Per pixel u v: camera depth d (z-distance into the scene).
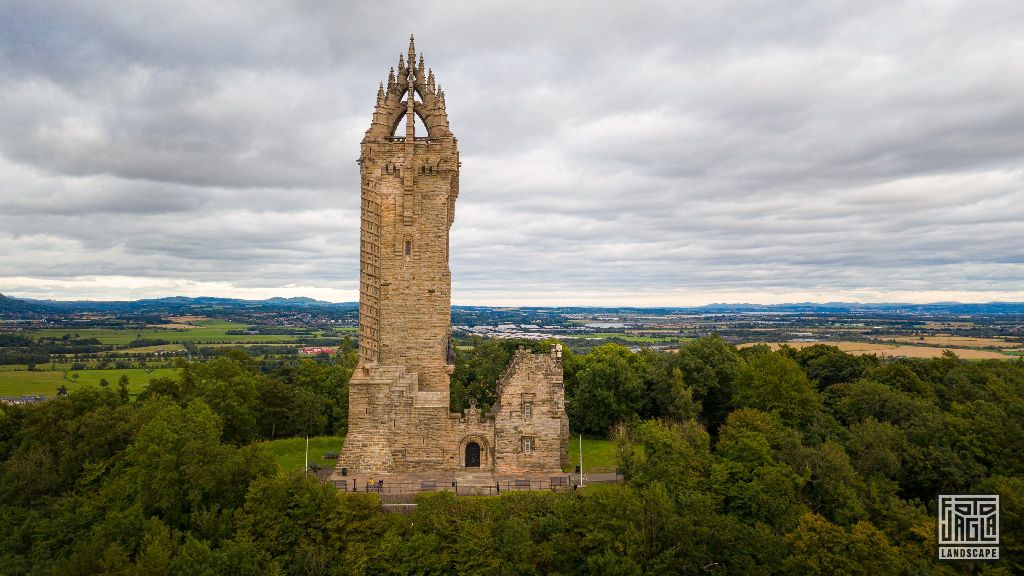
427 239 72.81
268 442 93.94
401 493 62.12
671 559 53.09
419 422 68.31
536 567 53.44
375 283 71.75
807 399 89.00
